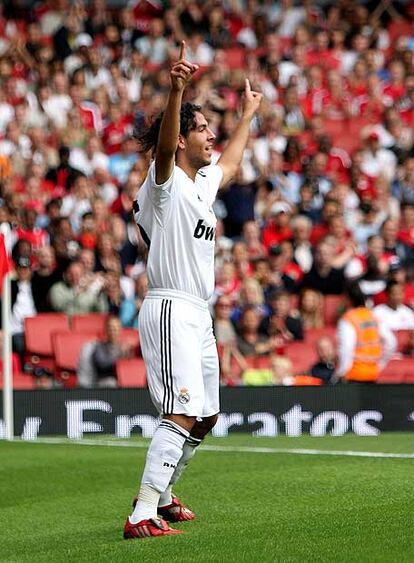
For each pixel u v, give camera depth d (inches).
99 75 2330.2
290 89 2317.9
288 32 2647.6
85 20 2470.5
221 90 2338.8
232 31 2615.7
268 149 2183.8
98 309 1721.2
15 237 1807.3
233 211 1972.2
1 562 722.2
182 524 812.0
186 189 770.8
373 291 1831.9
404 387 1409.9
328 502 877.8
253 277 1774.1
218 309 1604.3
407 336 1691.7
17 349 1653.5
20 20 2534.5
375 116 2418.8
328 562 671.1
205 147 786.8
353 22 2650.1
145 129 814.5
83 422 1392.7
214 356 797.2
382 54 2625.5
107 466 1125.1
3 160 1939.0
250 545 723.4
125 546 739.4
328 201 1968.5
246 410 1395.2
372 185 2175.2
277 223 1963.6
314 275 1831.9
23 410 1387.8
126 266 1870.1
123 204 1945.1
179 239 768.9
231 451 1210.0
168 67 2384.4
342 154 2326.5
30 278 1718.8
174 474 813.9
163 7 2600.9
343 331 1501.0
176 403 762.2
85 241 1833.2
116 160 2116.1
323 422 1402.6
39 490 1007.0
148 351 773.9
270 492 939.3
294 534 754.2
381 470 1033.5
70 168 2004.2
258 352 1611.7
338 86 2427.4
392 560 669.9
